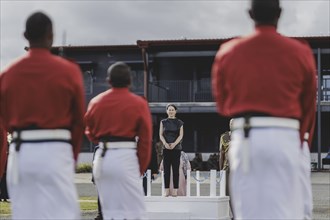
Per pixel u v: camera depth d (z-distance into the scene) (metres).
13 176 7.04
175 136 17.27
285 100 6.48
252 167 6.42
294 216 6.51
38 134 7.07
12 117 7.21
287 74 6.50
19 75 7.16
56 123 7.10
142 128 9.05
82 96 7.25
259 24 6.68
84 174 44.53
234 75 6.58
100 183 9.05
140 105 9.06
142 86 51.44
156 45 48.66
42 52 7.23
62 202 7.06
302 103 6.79
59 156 7.07
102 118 9.03
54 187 7.03
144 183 17.22
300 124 6.82
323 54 48.12
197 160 45.56
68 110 7.20
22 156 7.02
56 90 7.09
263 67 6.49
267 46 6.55
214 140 50.38
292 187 6.48
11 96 7.19
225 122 50.28
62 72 7.13
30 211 7.03
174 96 49.75
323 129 49.44
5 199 23.30
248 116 6.48
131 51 51.84
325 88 48.56
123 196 8.92
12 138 7.25
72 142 7.33
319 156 45.53
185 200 16.20
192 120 50.66
